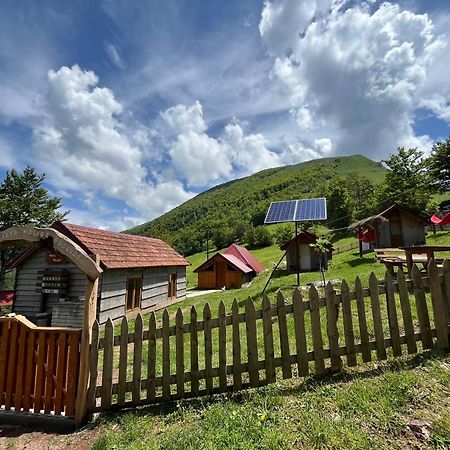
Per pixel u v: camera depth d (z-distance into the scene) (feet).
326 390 13.07
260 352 19.89
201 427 11.46
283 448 9.56
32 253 44.78
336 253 113.70
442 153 124.47
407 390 11.87
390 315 15.35
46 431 14.03
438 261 27.61
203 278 98.78
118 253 48.65
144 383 14.90
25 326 15.39
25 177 92.17
